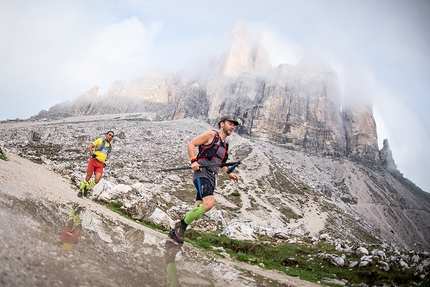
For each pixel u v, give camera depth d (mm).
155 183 53844
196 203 5152
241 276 4508
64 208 5125
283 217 61219
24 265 1752
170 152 86938
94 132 100000
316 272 9242
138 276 2615
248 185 78625
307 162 125562
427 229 99375
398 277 8391
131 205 10883
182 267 3688
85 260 2426
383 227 89500
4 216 2727
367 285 8086
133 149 84000
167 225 11430
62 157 60062
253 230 18125
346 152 145625
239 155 104312
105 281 2113
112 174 47312
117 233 4629
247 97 160500
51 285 1639
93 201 10188
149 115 179250
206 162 4914
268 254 11211
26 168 11117
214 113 154375
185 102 171000
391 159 154375
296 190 84438
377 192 115125
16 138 76250
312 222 63625
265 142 136500
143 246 4266
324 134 146375
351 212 85812
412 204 115938
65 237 2967
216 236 13891
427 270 8484
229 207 58562
